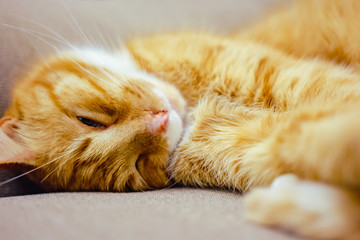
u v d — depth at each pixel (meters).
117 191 0.32
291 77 0.31
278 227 0.21
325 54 0.37
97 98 0.31
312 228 0.20
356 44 0.36
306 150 0.22
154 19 0.47
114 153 0.32
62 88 0.32
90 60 0.35
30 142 0.32
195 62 0.35
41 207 0.24
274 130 0.27
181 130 0.34
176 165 0.34
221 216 0.23
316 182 0.22
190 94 0.36
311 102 0.27
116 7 0.46
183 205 0.25
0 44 0.36
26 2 0.40
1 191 0.32
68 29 0.40
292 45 0.39
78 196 0.28
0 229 0.22
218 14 0.50
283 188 0.22
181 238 0.20
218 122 0.33
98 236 0.21
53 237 0.21
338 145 0.20
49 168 0.32
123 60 0.37
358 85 0.29
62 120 0.32
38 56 0.37
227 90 0.34
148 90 0.33
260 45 0.38
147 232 0.21
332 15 0.38
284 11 0.43
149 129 0.32
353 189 0.21
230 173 0.30
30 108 0.33
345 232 0.20
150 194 0.29
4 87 0.36
